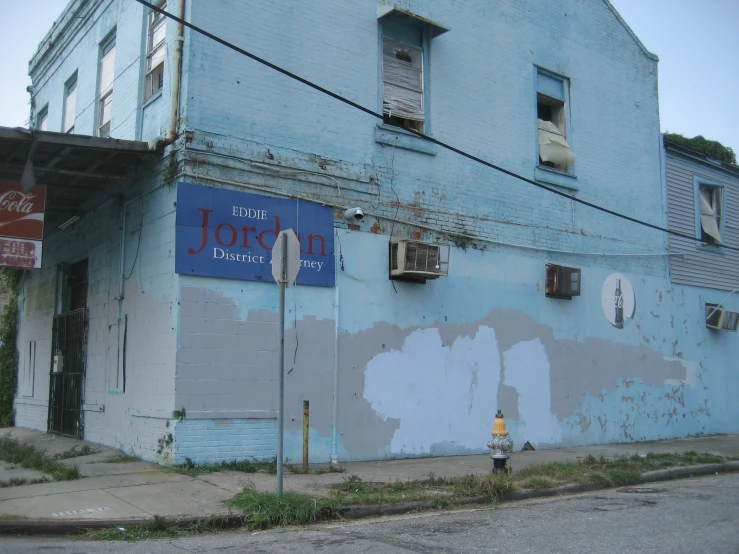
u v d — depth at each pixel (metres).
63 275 15.02
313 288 11.61
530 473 10.49
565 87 16.38
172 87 10.90
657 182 18.14
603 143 16.98
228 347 10.63
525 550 6.38
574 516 8.05
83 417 13.27
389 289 12.55
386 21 13.32
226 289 10.74
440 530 7.29
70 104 16.12
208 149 10.78
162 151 11.02
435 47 13.96
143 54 12.38
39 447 12.74
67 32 16.27
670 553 6.28
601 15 17.45
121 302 12.05
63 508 7.66
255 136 11.29
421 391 12.70
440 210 13.49
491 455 10.19
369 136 12.67
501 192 14.57
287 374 11.16
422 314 12.92
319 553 6.29
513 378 14.12
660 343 17.33
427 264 12.45
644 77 18.33
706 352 18.47
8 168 11.14
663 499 9.30
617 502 9.07
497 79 14.91
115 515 7.38
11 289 18.09
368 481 9.67
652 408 16.78
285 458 10.93
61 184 12.57
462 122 14.14
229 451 10.45
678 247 18.36
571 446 14.90
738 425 18.88
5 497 8.19
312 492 8.70
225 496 8.34
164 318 10.59
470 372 13.46
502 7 15.27
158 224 11.03
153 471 9.84
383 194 12.71
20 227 11.08
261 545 6.62
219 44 11.09
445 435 12.91
